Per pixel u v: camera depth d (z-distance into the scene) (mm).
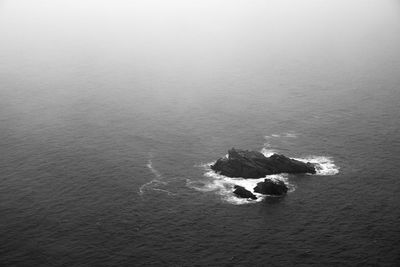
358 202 122750
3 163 143875
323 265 100875
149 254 105312
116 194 128375
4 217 118312
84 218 118250
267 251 105688
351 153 147625
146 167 141625
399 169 137750
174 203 124000
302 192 127125
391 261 101562
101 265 101938
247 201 123938
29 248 107312
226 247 107312
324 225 114000
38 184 133000
